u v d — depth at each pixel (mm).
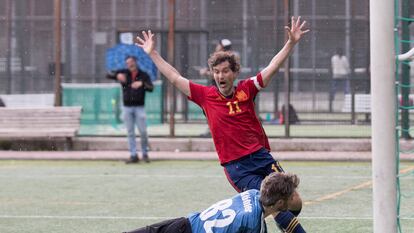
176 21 47312
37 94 47719
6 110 43969
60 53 44969
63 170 37250
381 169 17141
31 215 25891
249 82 18453
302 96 48594
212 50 46750
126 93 39031
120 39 48562
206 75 43969
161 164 39250
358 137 43469
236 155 18266
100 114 48875
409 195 28234
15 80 47719
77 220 25000
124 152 42938
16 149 44125
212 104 18438
